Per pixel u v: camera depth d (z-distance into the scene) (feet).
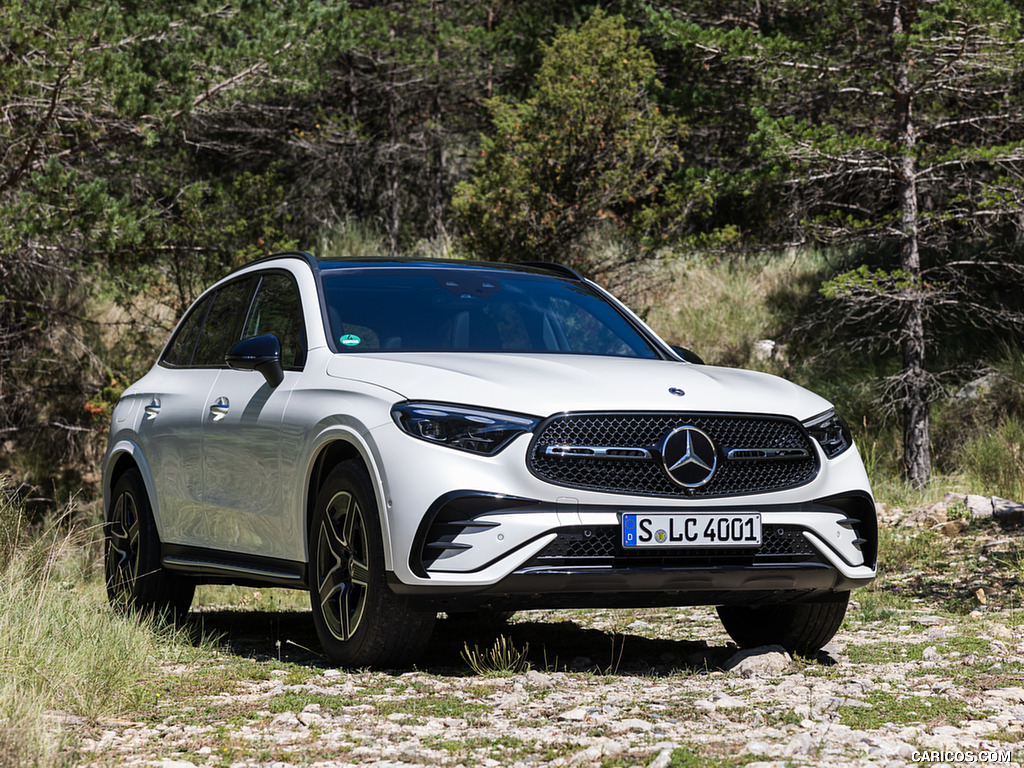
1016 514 34.60
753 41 49.88
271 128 78.59
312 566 16.92
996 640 19.71
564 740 12.09
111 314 59.88
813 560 16.14
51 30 41.52
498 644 18.30
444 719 13.11
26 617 16.81
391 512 14.99
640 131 52.47
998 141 60.59
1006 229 58.80
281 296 19.92
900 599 25.68
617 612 24.76
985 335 57.11
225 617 24.56
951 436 52.65
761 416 16.05
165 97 46.39
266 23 49.01
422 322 18.70
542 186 52.16
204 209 51.78
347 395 16.35
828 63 50.21
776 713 13.56
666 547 15.06
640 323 20.86
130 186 54.60
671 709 13.71
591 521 14.83
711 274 67.62
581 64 52.80
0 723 11.77
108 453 23.61
